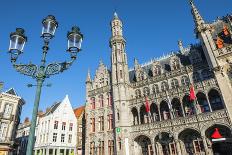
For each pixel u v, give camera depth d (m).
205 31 35.09
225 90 29.78
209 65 33.09
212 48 33.25
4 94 48.41
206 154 28.48
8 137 46.72
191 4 39.19
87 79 50.91
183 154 32.28
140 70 45.00
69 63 10.43
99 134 42.53
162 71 41.47
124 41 48.03
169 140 34.50
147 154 36.91
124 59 46.00
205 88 31.95
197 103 32.84
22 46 10.61
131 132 37.81
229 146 30.44
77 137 58.72
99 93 47.00
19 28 10.76
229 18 34.97
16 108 50.41
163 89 39.91
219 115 29.12
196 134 32.34
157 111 38.09
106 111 43.66
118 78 42.69
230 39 33.44
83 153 51.00
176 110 36.16
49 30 10.52
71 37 10.70
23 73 9.92
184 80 37.88
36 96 9.48
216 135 28.61
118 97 41.03
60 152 53.91
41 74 9.90
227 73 30.94
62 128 56.88
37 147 55.72
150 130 35.47
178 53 42.84
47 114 60.25
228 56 31.48
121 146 36.78
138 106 39.16
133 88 44.19
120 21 50.66
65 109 59.88
